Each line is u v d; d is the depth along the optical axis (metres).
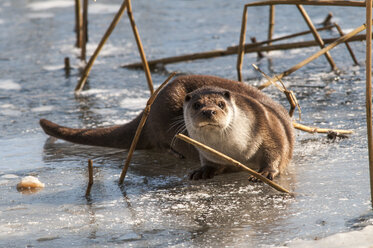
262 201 11.46
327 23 31.03
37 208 11.71
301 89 20.91
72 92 22.92
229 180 13.25
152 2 41.56
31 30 35.03
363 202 10.83
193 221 10.56
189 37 31.39
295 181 12.63
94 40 32.28
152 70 26.00
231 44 29.12
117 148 16.81
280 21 33.25
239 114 13.09
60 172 14.45
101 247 9.52
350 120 16.86
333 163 13.60
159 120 15.73
